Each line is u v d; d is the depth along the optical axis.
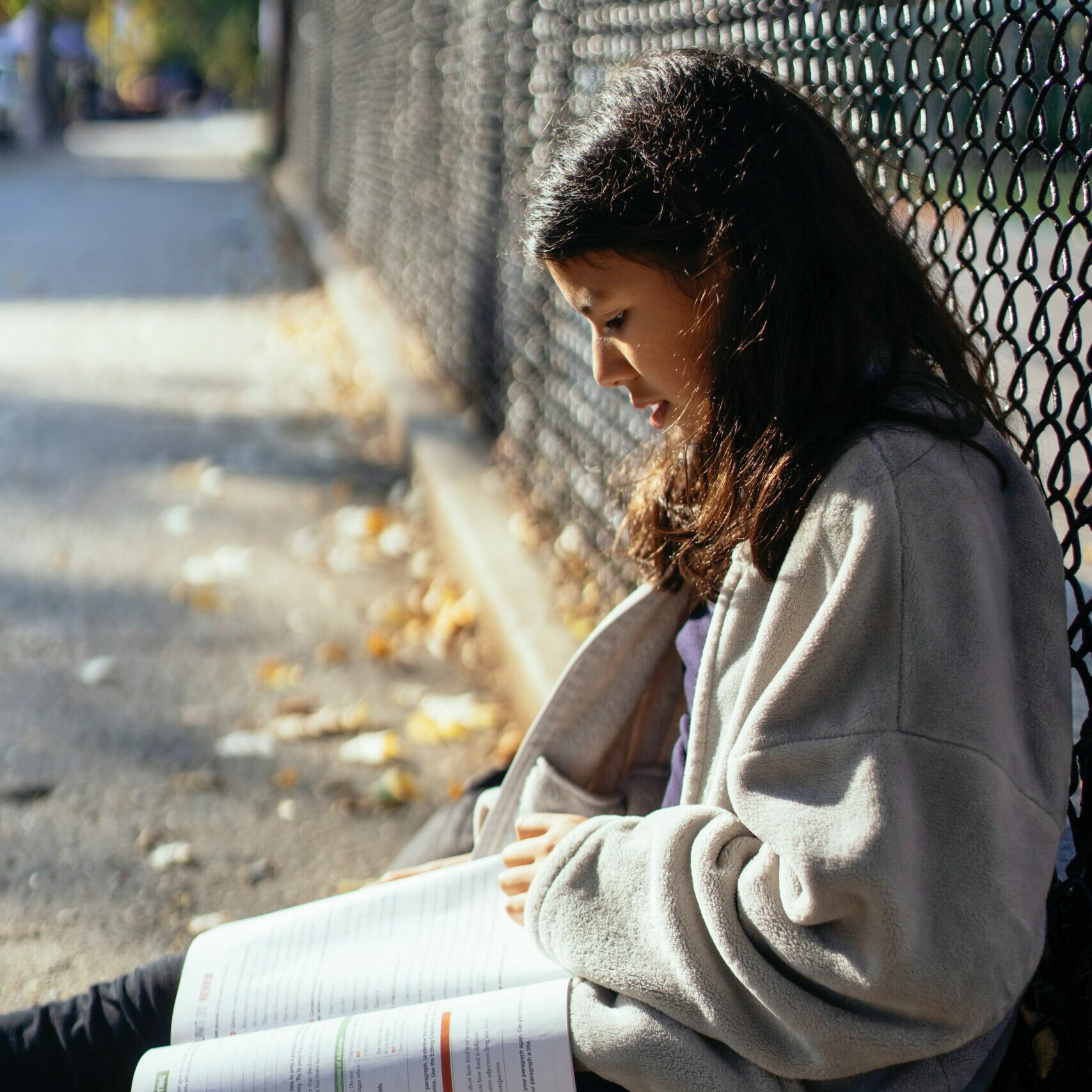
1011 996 1.18
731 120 1.29
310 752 3.33
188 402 6.96
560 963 1.35
